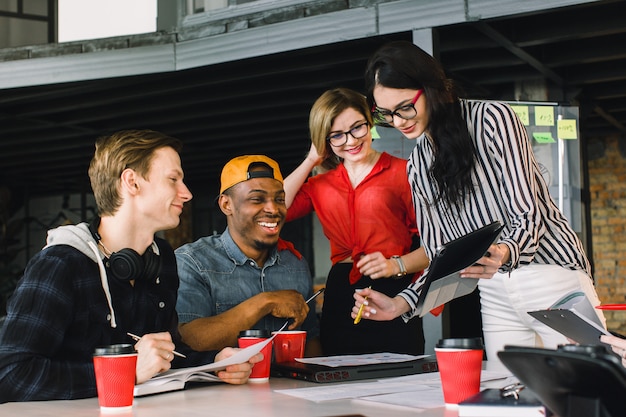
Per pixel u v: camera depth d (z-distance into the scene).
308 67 5.84
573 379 1.03
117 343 1.98
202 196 11.68
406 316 2.32
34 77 6.20
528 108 5.15
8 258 11.90
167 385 1.82
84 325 1.91
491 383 1.81
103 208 1.99
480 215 2.45
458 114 2.34
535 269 2.61
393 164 3.14
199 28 5.64
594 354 1.00
